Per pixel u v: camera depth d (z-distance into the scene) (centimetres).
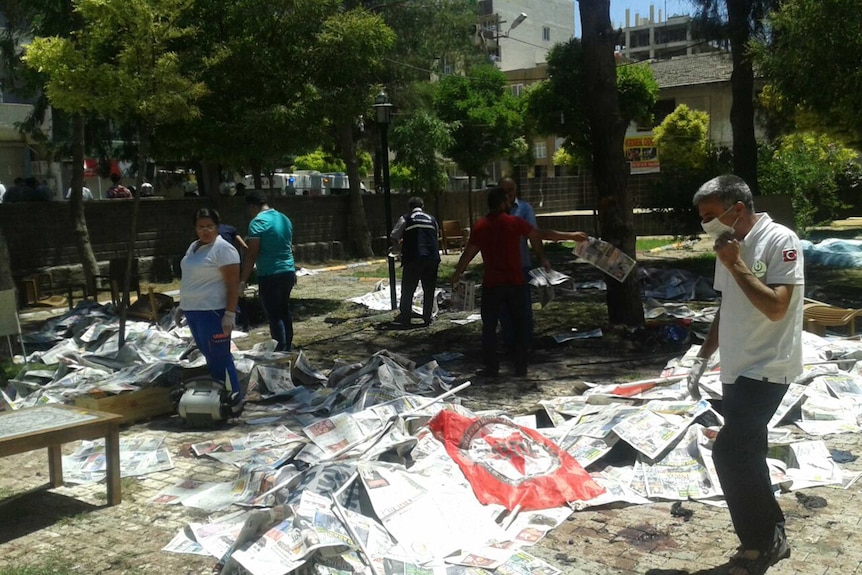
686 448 511
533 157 2886
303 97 1240
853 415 605
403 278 1111
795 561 398
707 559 404
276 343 838
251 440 607
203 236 673
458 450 502
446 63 2484
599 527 443
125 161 1952
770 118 2139
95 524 471
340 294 1487
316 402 697
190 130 1222
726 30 1823
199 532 441
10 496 520
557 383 761
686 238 2133
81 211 1413
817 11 1105
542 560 402
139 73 886
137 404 679
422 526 418
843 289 1327
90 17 891
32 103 2130
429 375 735
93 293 1327
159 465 564
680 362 722
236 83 1227
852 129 1308
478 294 1395
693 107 3547
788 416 609
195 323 677
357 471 448
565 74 1998
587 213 3183
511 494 464
